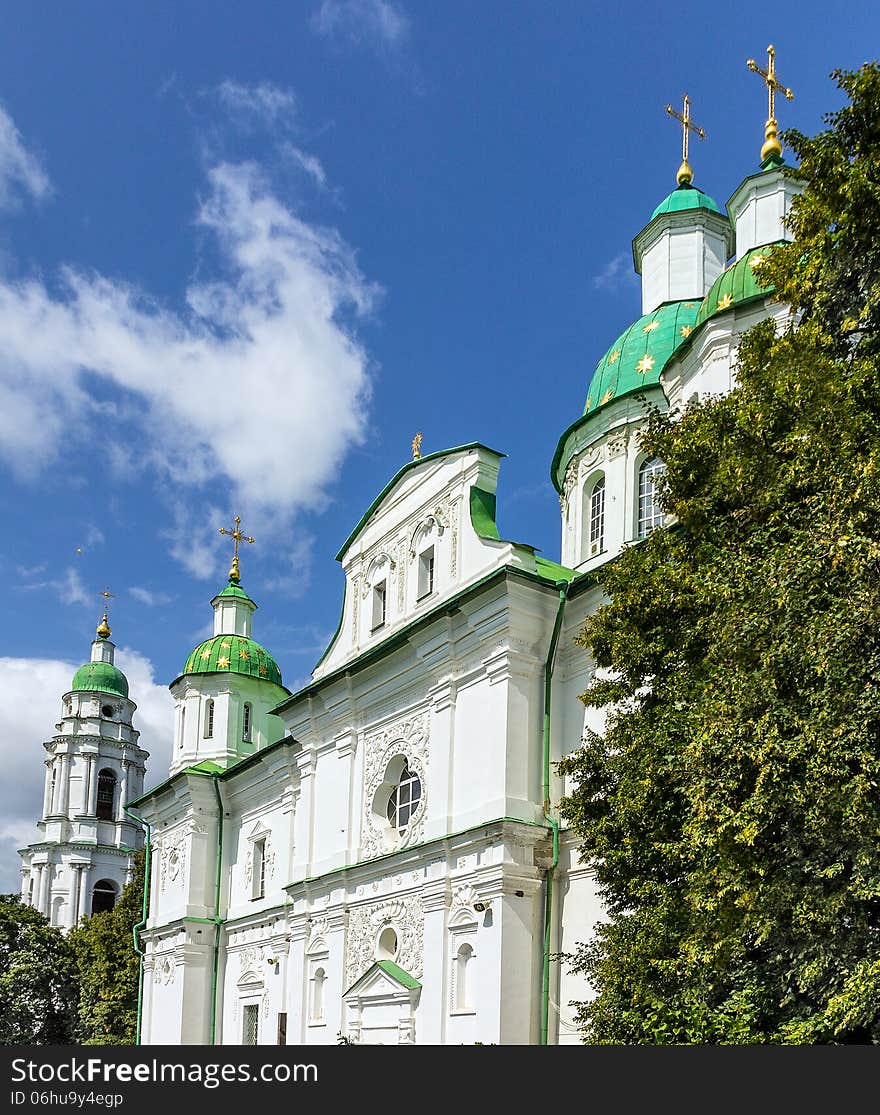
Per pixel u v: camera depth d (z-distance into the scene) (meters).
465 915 26.89
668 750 16.30
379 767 32.47
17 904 62.25
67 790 87.12
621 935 17.56
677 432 17.84
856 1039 14.08
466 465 31.25
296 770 39.88
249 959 41.09
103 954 61.28
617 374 35.81
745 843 13.92
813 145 15.84
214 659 51.00
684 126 39.62
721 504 16.62
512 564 28.22
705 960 14.67
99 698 90.38
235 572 54.44
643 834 17.23
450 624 29.30
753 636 14.48
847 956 13.52
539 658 27.81
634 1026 16.33
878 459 13.77
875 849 13.14
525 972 25.52
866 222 14.77
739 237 31.86
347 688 34.22
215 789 45.81
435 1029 26.81
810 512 14.72
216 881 44.81
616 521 33.94
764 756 13.86
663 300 37.91
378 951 30.47
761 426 15.89
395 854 29.88
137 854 63.28
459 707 29.06
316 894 34.34
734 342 27.17
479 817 27.16
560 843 26.53
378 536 35.31
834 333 15.98
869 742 13.30
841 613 13.60
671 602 17.00
